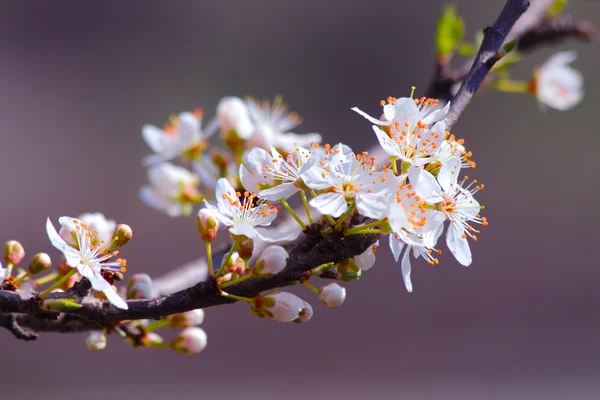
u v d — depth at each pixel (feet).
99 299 2.35
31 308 2.34
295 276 2.34
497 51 2.41
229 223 2.36
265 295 2.35
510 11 2.42
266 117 2.77
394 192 2.32
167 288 2.58
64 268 2.45
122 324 2.47
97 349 2.48
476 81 2.40
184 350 2.48
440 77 2.83
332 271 2.37
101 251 2.37
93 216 2.56
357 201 2.31
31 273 2.42
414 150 2.36
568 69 3.10
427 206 2.37
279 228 2.60
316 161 2.35
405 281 2.33
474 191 2.41
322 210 2.32
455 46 2.83
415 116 2.36
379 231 2.33
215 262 2.60
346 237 2.34
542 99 3.10
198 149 2.79
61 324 2.47
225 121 2.74
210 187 2.82
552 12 3.01
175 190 2.82
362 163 2.35
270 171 2.38
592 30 3.00
